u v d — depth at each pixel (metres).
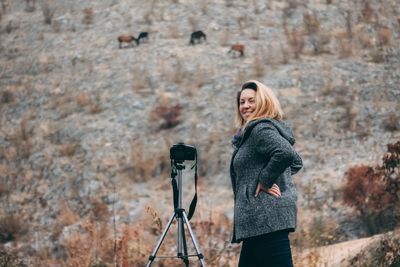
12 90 28.64
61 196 21.17
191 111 24.70
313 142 22.44
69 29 33.06
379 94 25.19
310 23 30.86
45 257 14.66
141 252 11.41
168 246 13.62
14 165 23.45
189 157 6.76
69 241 15.50
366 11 31.88
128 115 25.08
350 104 24.39
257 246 5.58
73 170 22.44
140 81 27.05
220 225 13.38
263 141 5.51
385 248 9.80
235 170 5.77
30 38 33.03
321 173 20.27
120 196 20.42
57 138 24.69
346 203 16.47
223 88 25.84
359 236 15.91
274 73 26.59
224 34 30.39
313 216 17.14
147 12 33.19
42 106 27.06
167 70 27.62
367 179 16.38
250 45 29.28
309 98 24.89
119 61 29.11
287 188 5.70
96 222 18.16
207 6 33.09
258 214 5.52
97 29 32.50
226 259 10.29
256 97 5.71
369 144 21.98
